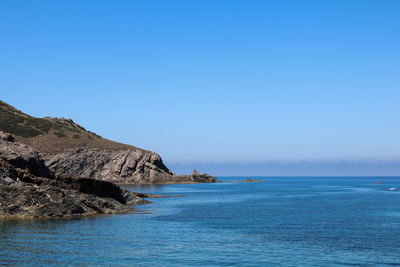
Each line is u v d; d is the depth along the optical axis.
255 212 60.28
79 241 32.03
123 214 52.59
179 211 60.28
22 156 61.34
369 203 81.31
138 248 30.22
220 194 114.31
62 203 46.44
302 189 161.88
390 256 28.69
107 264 25.28
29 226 37.97
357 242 34.06
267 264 26.12
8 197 44.28
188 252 29.25
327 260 27.38
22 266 24.22
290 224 45.81
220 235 37.12
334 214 57.88
